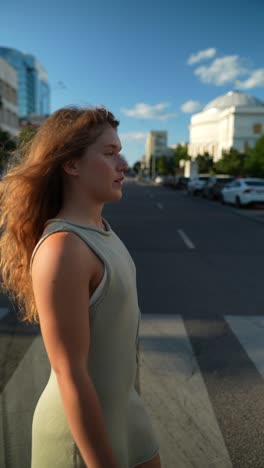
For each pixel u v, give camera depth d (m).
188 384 2.79
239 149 85.75
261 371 2.99
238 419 2.40
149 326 3.94
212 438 2.23
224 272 6.31
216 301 4.80
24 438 1.77
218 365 3.09
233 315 4.30
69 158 0.93
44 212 1.01
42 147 0.96
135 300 1.00
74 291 0.83
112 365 0.94
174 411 2.47
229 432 2.28
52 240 0.85
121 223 12.67
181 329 3.87
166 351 3.34
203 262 7.04
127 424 1.12
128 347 0.99
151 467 1.17
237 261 7.14
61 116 0.97
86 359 0.84
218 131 98.50
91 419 0.80
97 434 0.80
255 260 7.23
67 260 0.83
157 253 7.80
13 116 54.03
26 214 1.00
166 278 5.89
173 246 8.59
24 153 1.05
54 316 0.81
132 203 21.75
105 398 0.95
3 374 2.72
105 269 0.89
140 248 8.32
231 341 3.57
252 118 84.75
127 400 1.05
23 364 2.90
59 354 0.81
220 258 7.39
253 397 2.63
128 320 0.96
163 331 3.81
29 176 0.95
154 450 1.19
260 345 3.49
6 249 1.12
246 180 19.70
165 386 2.76
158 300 4.82
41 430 0.99
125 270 0.96
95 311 0.88
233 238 9.81
